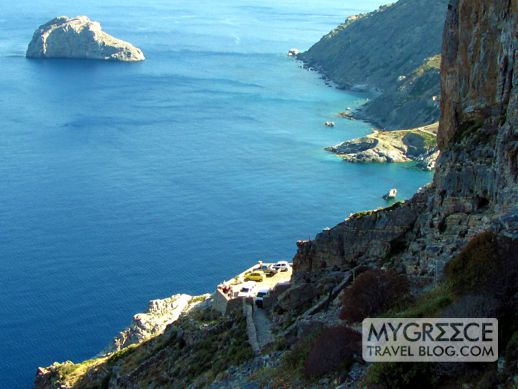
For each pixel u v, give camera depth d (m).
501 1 57.00
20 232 190.00
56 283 163.12
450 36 62.84
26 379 127.88
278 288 72.25
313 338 50.66
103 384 87.06
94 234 190.50
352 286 51.72
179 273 171.38
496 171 52.53
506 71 55.91
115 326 146.50
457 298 41.06
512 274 38.72
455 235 53.62
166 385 72.81
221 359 66.38
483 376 34.44
